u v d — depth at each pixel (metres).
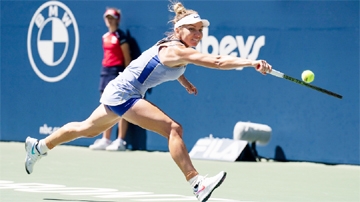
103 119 13.07
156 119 12.34
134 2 24.34
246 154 21.77
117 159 21.67
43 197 13.34
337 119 20.61
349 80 20.36
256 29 21.92
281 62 21.50
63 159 21.42
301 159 21.28
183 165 12.13
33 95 26.84
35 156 14.25
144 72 12.52
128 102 12.55
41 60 26.59
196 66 23.12
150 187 15.38
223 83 22.64
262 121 21.94
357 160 20.33
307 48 21.03
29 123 26.98
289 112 21.44
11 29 27.31
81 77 25.67
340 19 20.44
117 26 24.19
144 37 24.16
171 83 23.64
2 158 21.42
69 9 25.89
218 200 13.51
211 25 22.78
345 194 14.95
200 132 23.09
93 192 14.27
